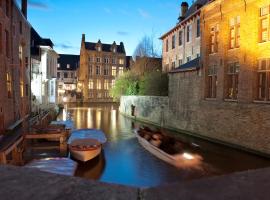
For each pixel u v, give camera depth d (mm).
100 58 71000
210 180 1805
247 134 15531
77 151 13094
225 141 17406
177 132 23250
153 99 28516
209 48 20016
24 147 13922
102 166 13375
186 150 14805
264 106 14359
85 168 13180
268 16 14805
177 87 23703
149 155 15180
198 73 20703
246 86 15938
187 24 29656
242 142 15906
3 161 9352
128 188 1670
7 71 17016
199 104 20422
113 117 35750
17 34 20906
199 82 20547
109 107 54500
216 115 18422
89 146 13648
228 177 1849
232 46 17812
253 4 15547
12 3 18656
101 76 71188
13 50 19125
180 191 1630
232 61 17438
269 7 14750
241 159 14180
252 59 15547
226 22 17984
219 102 18156
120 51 74312
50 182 1737
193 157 13508
